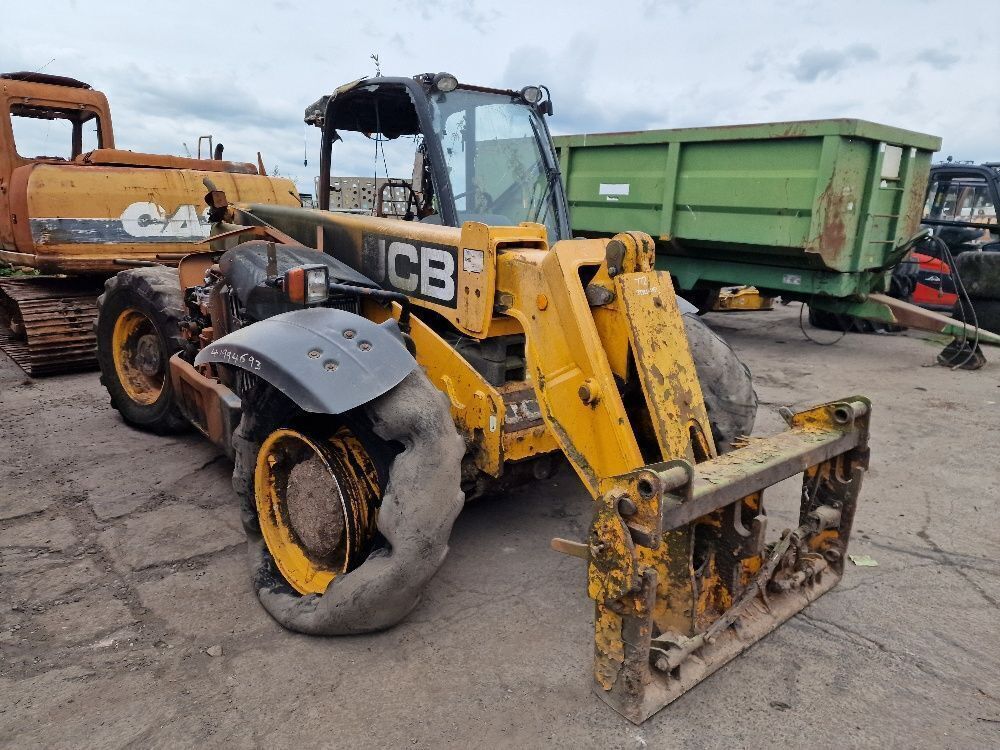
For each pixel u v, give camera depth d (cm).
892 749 217
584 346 252
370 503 263
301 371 242
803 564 288
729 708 233
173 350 434
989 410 572
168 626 272
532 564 323
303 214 393
